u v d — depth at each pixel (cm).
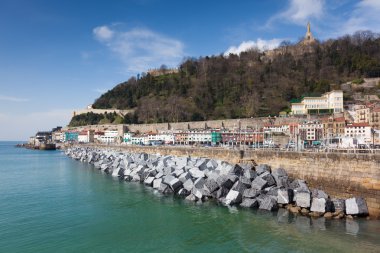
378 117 11000
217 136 12625
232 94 17738
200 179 4762
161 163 6372
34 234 3225
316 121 11681
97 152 11750
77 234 3225
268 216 3616
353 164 3881
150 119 18412
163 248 2847
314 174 4394
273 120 13150
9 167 9619
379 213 3506
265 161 5347
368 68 16838
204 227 3341
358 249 2681
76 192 5300
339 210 3616
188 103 18412
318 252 2636
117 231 3300
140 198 4722
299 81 17700
